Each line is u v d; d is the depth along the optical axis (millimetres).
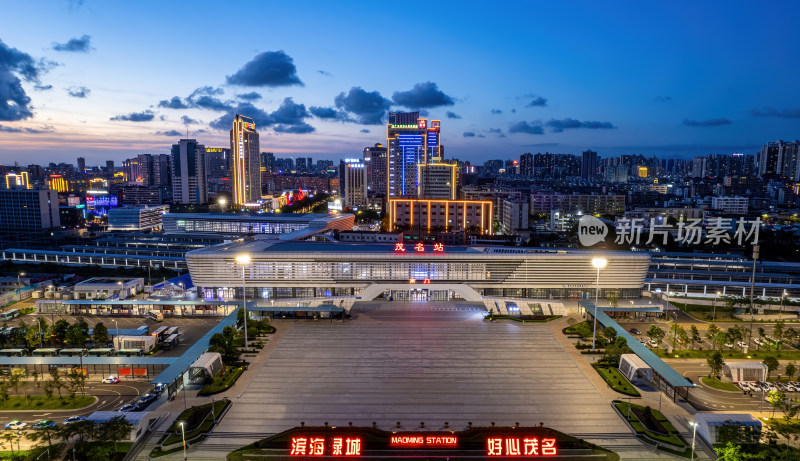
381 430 95125
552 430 94188
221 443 94625
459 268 194125
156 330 156875
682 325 166750
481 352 140125
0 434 95938
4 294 190875
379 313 178750
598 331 147375
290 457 89062
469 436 93312
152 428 99562
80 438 89250
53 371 114688
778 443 93562
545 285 194750
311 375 124438
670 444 92562
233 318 159375
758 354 138375
